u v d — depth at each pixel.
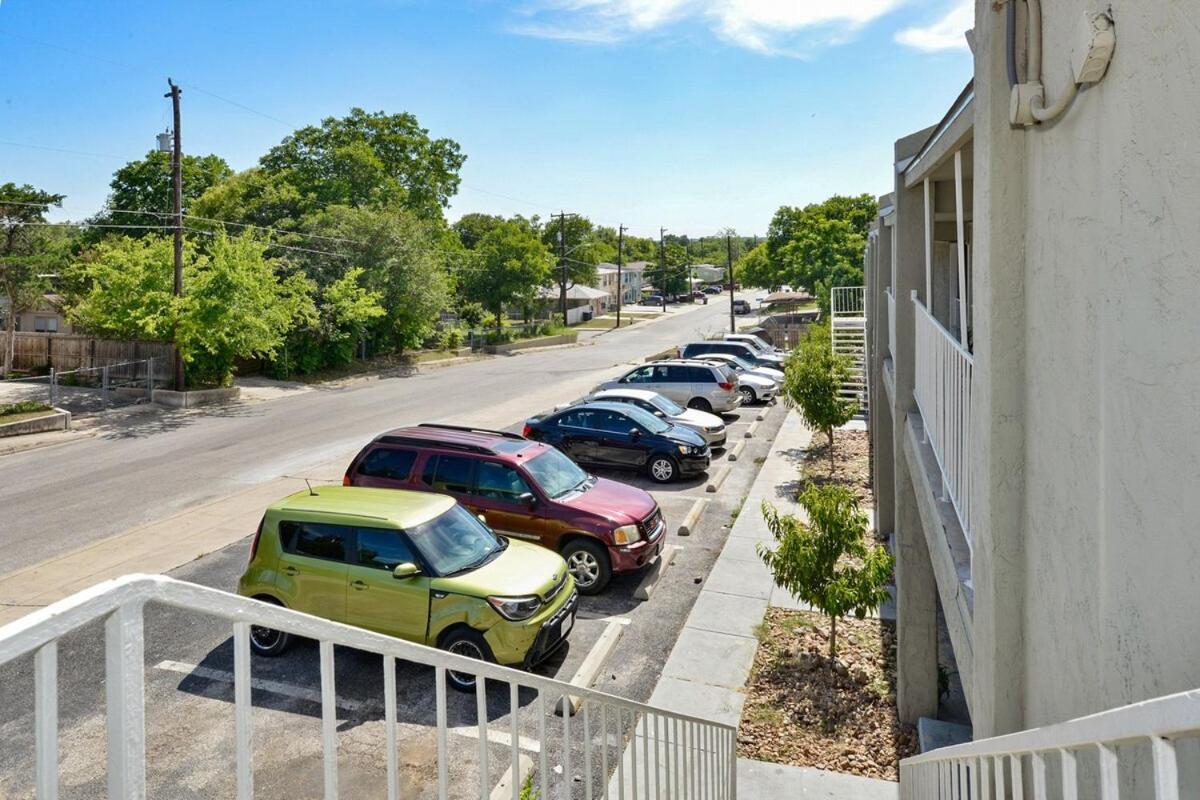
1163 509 1.81
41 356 29.94
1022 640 3.21
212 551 12.04
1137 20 1.90
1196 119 1.62
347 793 5.54
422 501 8.56
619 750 3.34
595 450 16.52
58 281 36.75
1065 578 2.60
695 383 23.42
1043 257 2.81
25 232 31.08
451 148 55.97
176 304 25.50
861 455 18.14
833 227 59.59
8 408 22.14
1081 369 2.39
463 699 7.43
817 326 27.25
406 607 7.78
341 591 7.96
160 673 7.62
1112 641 2.14
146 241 33.12
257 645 8.12
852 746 7.16
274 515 8.30
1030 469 3.06
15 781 5.24
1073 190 2.45
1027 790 3.17
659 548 10.93
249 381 32.00
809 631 9.28
